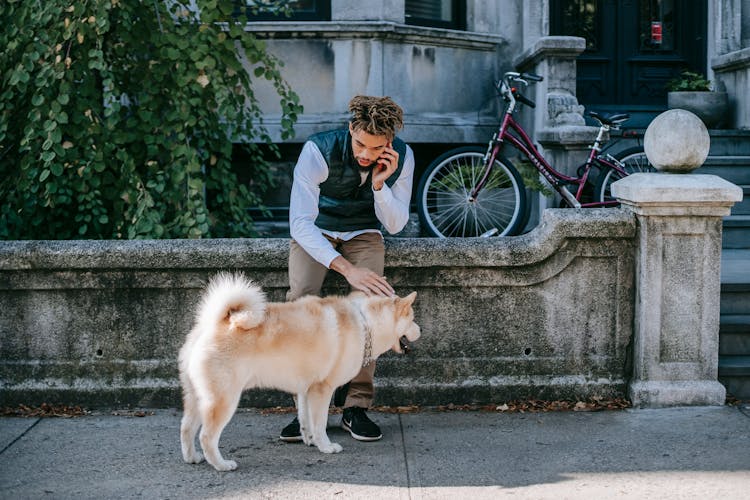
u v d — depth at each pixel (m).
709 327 4.68
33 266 4.65
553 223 4.67
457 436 4.30
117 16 5.95
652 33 8.97
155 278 4.70
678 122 4.64
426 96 8.09
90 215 5.84
